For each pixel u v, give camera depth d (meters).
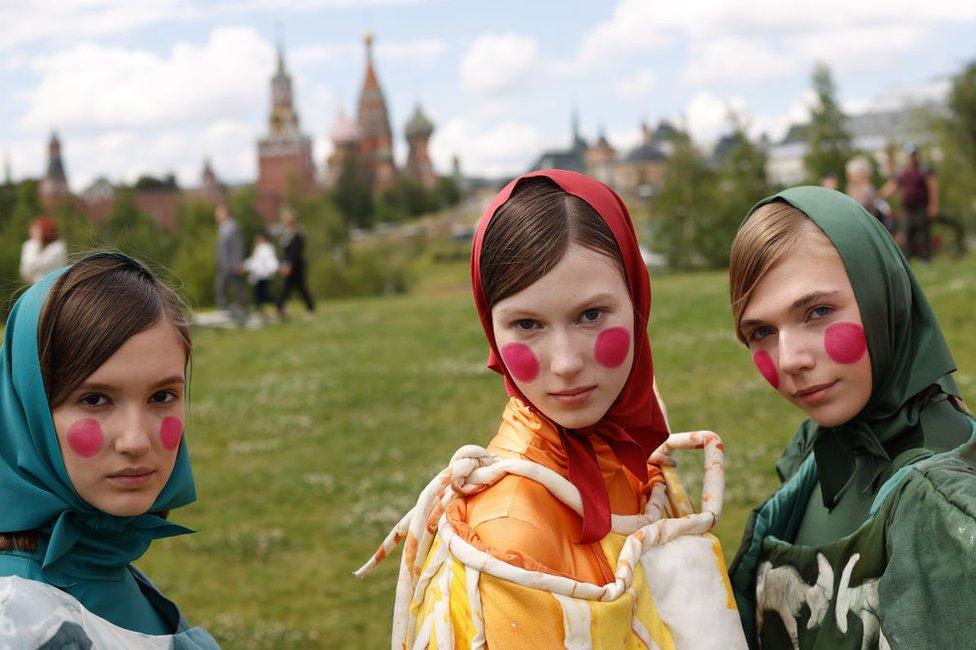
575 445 2.45
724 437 9.74
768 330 2.53
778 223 2.48
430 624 2.32
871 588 2.29
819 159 63.88
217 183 178.88
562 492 2.36
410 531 2.44
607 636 2.22
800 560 2.54
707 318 17.09
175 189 188.12
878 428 2.48
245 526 9.07
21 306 2.38
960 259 22.91
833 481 2.61
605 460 2.53
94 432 2.30
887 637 2.17
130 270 2.45
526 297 2.32
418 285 118.81
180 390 2.45
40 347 2.31
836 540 2.50
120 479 2.33
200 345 20.12
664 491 2.66
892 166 27.38
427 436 11.84
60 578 2.32
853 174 17.81
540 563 2.28
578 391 2.35
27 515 2.30
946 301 14.17
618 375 2.38
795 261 2.44
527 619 2.19
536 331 2.36
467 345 17.64
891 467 2.42
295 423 12.86
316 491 10.02
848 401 2.44
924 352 2.45
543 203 2.33
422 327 20.70
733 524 7.23
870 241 2.44
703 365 13.20
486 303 2.48
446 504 2.39
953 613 2.09
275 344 19.67
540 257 2.29
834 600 2.39
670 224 64.06
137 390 2.33
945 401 2.49
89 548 2.38
